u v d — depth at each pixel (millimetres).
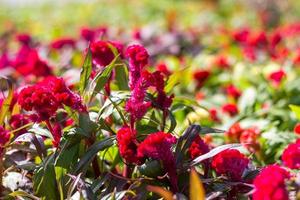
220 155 3129
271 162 4410
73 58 7715
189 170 3250
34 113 3691
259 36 7859
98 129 3482
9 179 3672
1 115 3721
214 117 5309
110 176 3365
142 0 20875
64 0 22953
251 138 4398
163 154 3027
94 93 3578
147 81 3336
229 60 8273
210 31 12219
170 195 2938
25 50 6844
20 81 6328
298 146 3137
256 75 7012
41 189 3428
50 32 12250
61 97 3322
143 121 3922
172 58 8672
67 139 3412
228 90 6277
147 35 10258
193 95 6695
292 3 17250
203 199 2805
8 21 16484
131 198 3217
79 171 3336
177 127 4996
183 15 17953
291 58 7980
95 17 17734
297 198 2941
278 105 5965
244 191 3178
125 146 3070
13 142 3547
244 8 17312
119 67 3965
